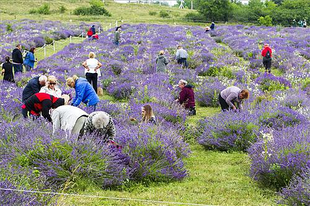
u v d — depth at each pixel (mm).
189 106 14977
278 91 17125
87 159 7379
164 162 8172
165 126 11094
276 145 8102
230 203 6797
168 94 15555
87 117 8055
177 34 43500
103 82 19688
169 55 27438
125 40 37625
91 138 7629
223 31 50625
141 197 6945
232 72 22016
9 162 7035
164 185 7781
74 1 107312
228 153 10305
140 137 8484
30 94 10891
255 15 76250
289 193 6586
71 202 6391
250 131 10438
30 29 48438
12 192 5484
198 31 50500
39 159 7188
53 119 8258
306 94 16828
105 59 26094
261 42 36000
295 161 7391
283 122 11289
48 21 63438
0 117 10891
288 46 34469
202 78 20359
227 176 8422
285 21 75500
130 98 16656
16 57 22234
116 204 6531
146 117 10438
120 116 11469
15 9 87812
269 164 7707
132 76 20266
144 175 7820
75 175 7086
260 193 7375
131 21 74750
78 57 27172
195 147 11016
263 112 12227
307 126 9852
